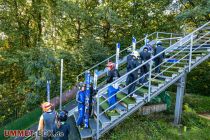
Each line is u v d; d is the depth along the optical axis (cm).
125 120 991
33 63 1319
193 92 1919
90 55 1548
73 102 1273
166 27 1894
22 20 1675
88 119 825
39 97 1344
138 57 928
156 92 923
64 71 1495
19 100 1523
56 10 1576
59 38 1777
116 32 1889
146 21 1952
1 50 1481
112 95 829
